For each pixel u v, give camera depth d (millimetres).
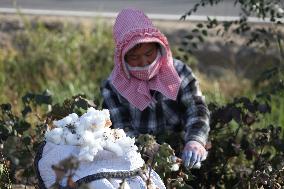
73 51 9305
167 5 12289
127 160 4156
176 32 9977
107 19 10734
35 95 5492
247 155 5641
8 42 9531
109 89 5371
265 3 6141
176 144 5309
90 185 4012
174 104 5312
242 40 9461
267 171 5051
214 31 9758
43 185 4266
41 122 5527
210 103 5785
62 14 11227
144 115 5309
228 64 9367
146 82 5191
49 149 4230
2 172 5098
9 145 5137
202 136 5125
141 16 5133
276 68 6184
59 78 8938
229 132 5887
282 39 6621
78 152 4141
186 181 5398
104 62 9266
